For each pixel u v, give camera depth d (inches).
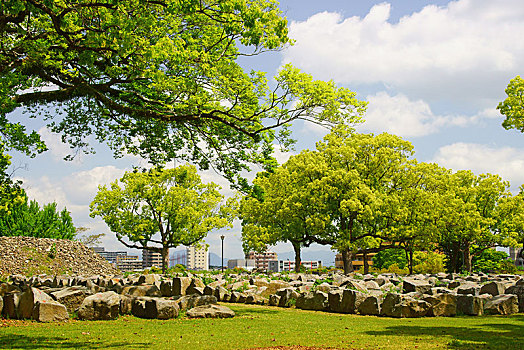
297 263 1809.8
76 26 482.0
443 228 1624.0
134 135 697.6
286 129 634.8
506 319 502.9
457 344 349.4
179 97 585.0
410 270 1827.0
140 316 525.0
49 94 569.6
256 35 424.8
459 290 633.6
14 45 499.5
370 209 1501.0
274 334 412.5
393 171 1674.5
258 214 1749.5
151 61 462.9
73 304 513.7
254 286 790.5
